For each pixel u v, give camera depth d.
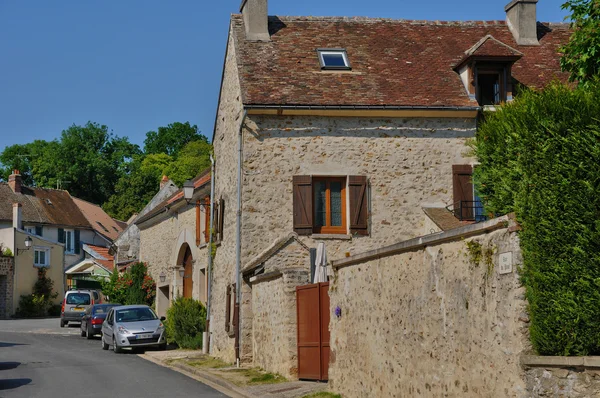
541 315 6.95
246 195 18.61
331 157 18.84
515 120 8.41
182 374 17.44
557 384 6.74
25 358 21.48
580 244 6.74
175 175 67.31
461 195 18.84
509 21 22.17
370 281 11.16
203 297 25.97
